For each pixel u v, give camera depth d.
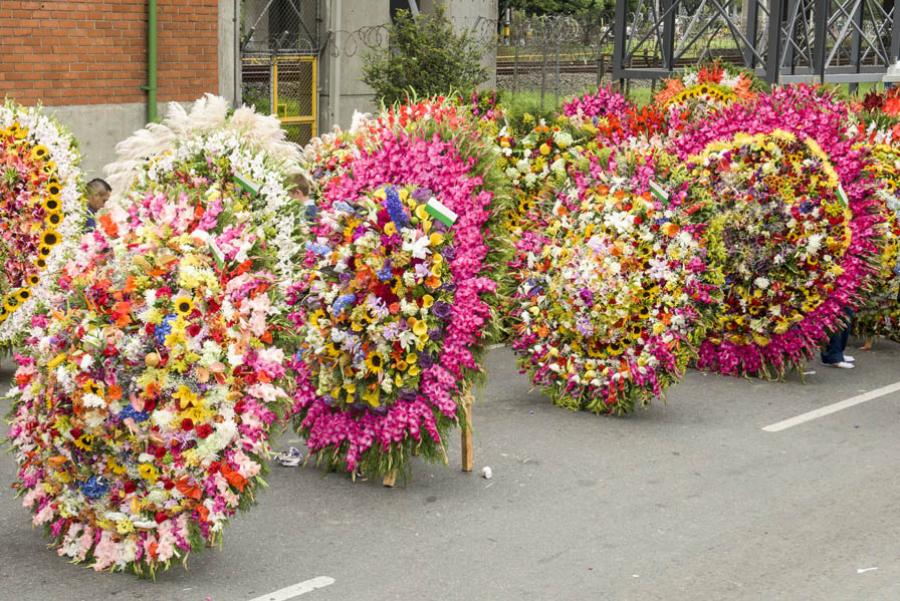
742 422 9.71
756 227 10.72
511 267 9.77
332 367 7.70
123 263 6.05
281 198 9.92
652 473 8.31
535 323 9.76
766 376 11.21
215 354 5.98
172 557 6.20
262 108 18.94
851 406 10.34
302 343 7.67
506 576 6.43
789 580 6.50
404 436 7.71
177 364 5.92
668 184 9.77
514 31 31.38
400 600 6.07
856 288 11.38
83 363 5.84
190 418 5.97
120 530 6.04
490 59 23.36
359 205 7.63
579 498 7.75
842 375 11.54
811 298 10.82
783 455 8.84
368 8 20.34
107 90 15.05
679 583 6.40
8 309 9.66
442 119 8.09
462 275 7.66
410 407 7.69
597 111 14.10
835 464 8.66
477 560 6.64
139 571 6.16
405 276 7.52
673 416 9.84
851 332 12.75
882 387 11.07
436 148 7.75
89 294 6.01
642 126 13.13
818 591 6.36
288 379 6.53
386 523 7.19
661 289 9.40
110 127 15.16
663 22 19.62
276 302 6.50
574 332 9.60
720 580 6.46
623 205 9.49
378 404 7.66
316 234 8.06
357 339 7.58
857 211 10.98
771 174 10.64
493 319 7.81
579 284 9.41
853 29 20.41
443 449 7.83
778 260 10.72
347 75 20.25
